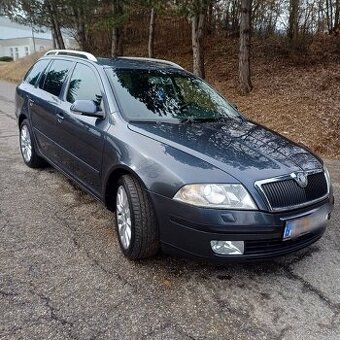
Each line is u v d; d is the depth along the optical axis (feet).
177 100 13.32
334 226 13.53
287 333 8.29
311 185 10.07
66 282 9.66
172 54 57.62
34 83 18.20
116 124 11.49
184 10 32.40
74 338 7.85
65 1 49.93
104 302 8.98
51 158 15.84
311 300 9.43
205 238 8.95
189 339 7.97
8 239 11.63
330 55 42.98
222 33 56.03
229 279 10.12
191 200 8.96
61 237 11.92
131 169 10.11
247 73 36.73
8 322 8.18
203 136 11.00
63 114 14.06
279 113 30.37
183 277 10.10
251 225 8.89
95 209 14.03
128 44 65.67
